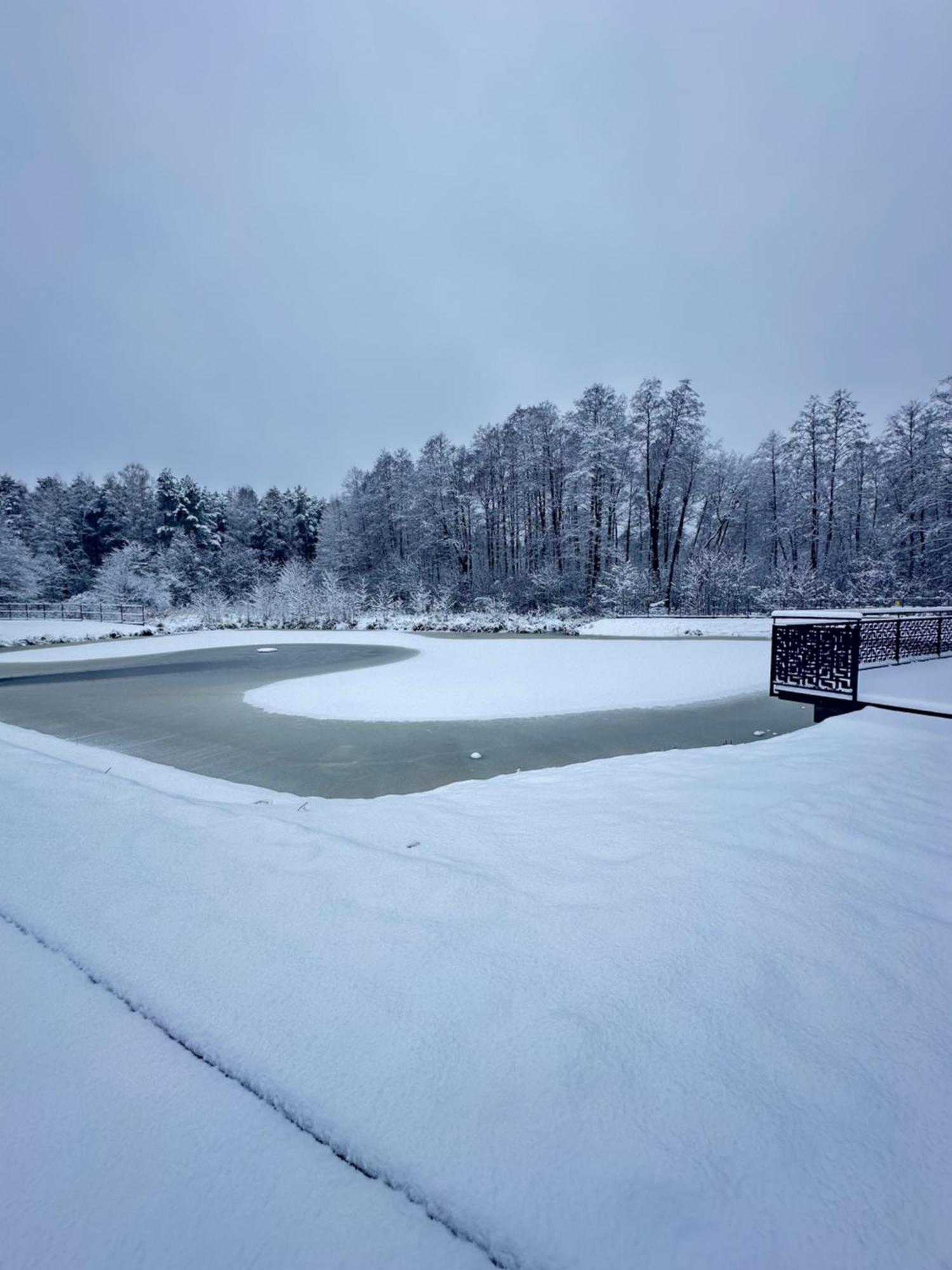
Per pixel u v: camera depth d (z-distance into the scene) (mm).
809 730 5723
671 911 2078
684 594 29922
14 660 16859
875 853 2623
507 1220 1012
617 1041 1429
